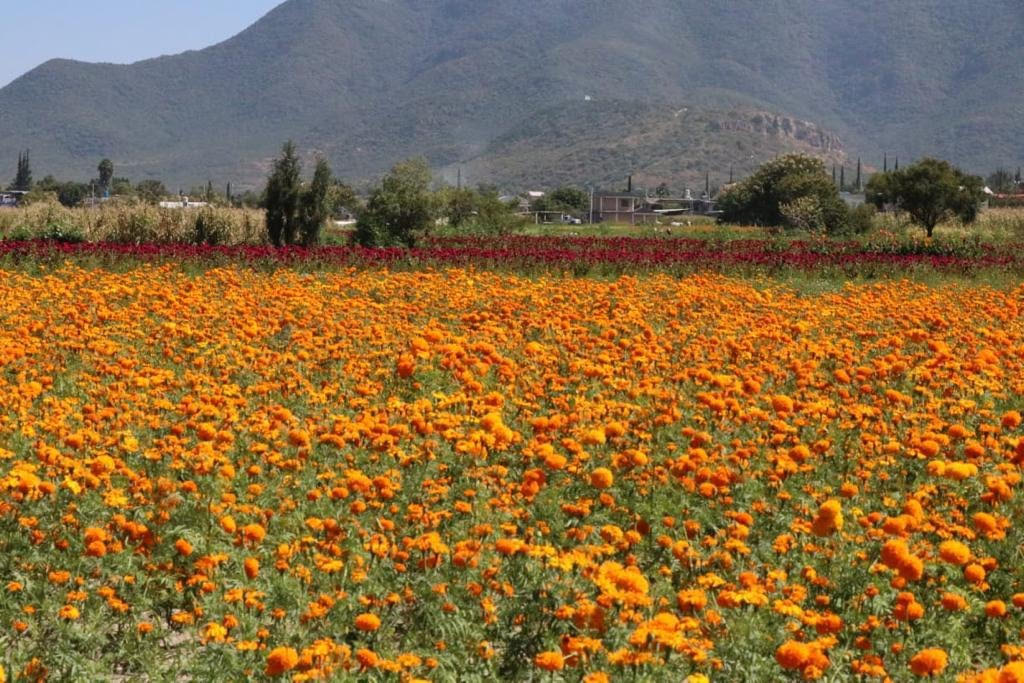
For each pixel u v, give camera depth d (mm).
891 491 9031
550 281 23562
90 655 6164
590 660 5570
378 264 26344
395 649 6195
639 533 7277
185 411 9562
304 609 6145
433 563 6637
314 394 10852
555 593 6266
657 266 27422
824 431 10406
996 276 28281
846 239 44562
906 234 53938
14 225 31375
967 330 16891
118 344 13562
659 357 13055
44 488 7355
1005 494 7930
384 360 13383
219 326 15477
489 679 5891
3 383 11031
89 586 6660
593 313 18016
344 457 8938
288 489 8234
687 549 6727
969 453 8844
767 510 8086
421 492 8211
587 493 8391
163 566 6781
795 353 14594
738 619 5918
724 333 15609
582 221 134375
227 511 7445
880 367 12461
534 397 11141
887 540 6930
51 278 19453
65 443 8344
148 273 22422
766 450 9438
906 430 10281
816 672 5270
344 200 93375
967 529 7438
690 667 5598
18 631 6184
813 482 8898
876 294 21734
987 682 5027
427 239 37656
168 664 6270
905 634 6188
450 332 15547
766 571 6898
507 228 51750
